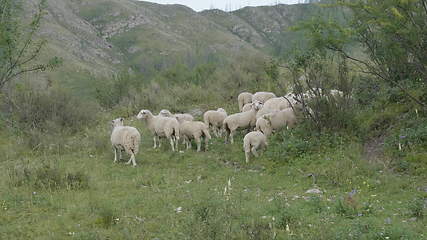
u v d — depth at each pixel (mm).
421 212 7730
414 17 11758
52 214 8742
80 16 109125
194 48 93562
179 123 14773
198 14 134125
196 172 11984
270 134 13695
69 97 20969
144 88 26141
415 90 12992
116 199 9523
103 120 21359
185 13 134500
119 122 14547
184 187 10422
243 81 23672
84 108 21078
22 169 11547
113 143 13180
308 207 8414
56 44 71438
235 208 8258
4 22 15891
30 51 17547
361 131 12578
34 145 15781
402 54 12602
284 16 129500
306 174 10961
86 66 60906
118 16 110125
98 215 8422
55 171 11016
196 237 6664
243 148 13719
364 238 6676
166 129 14234
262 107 14594
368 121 12914
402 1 10977
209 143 14875
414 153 10789
